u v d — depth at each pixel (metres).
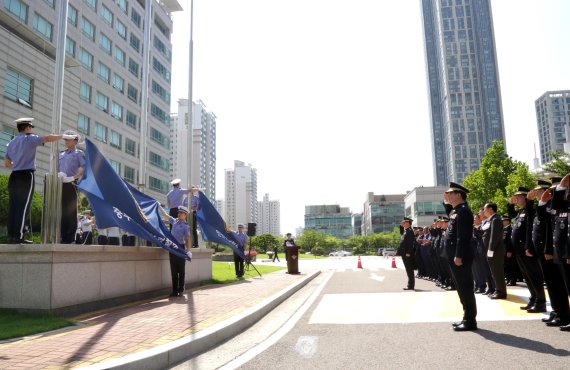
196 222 14.35
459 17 150.75
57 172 8.12
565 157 32.62
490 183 38.16
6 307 7.02
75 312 7.36
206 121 81.50
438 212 100.75
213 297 9.84
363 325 7.00
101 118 47.94
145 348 4.96
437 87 159.62
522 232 7.93
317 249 90.50
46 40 37.59
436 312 8.11
